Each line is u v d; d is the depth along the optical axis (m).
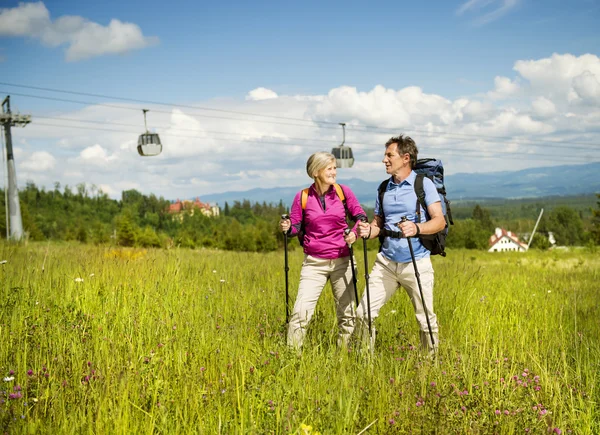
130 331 4.58
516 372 4.04
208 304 6.05
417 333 5.29
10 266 7.26
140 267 7.77
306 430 2.88
